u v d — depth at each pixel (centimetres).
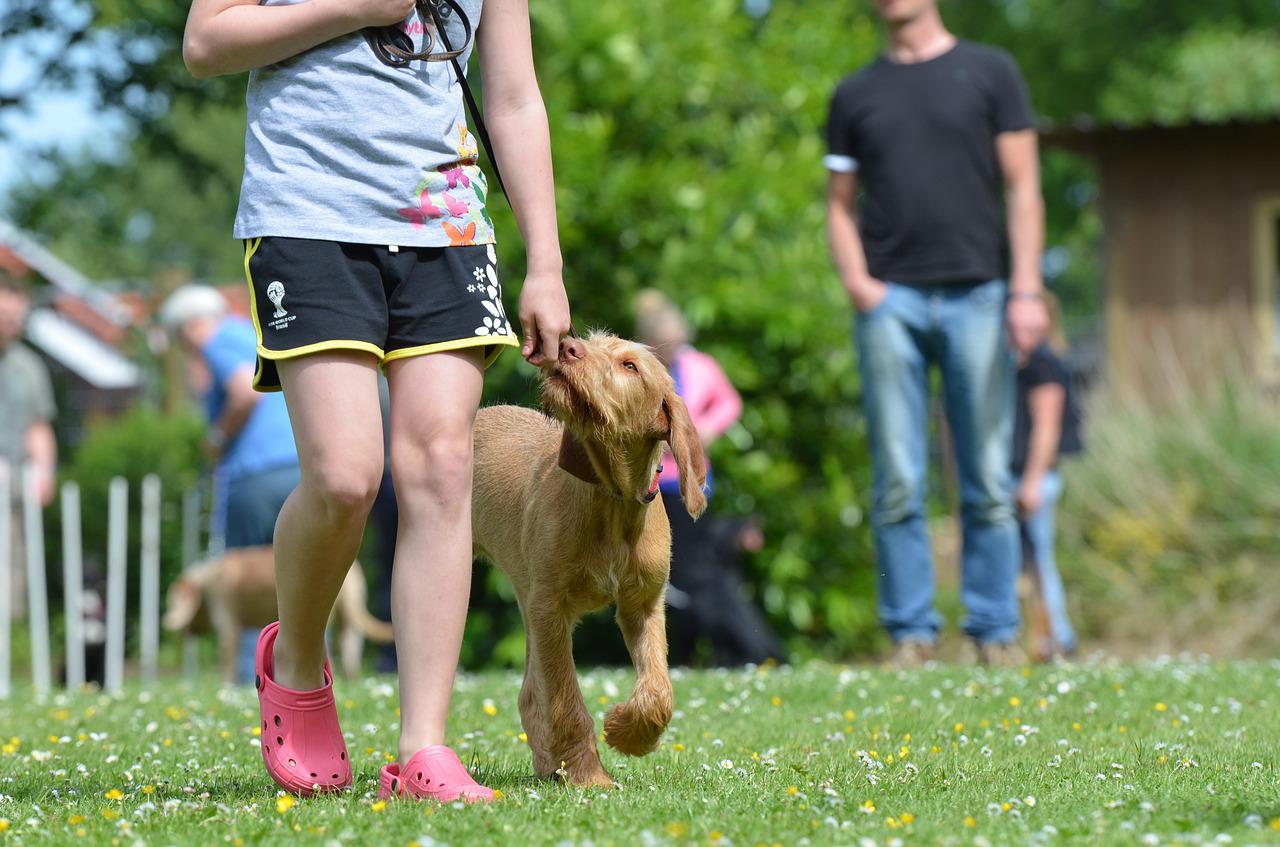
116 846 468
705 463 638
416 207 571
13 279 1580
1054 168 5047
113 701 1063
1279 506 1784
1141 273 2366
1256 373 2262
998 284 1124
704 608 1527
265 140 573
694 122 1862
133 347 3916
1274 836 461
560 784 615
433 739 575
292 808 533
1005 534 1138
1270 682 949
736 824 498
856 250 1140
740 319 1731
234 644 1675
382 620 1694
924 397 1141
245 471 1359
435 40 590
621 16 1809
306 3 566
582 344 625
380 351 565
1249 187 2322
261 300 563
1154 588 1823
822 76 1911
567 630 638
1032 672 1009
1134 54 4822
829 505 1773
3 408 1574
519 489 687
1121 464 1903
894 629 1144
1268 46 4391
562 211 1728
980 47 1141
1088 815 509
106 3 1561
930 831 486
